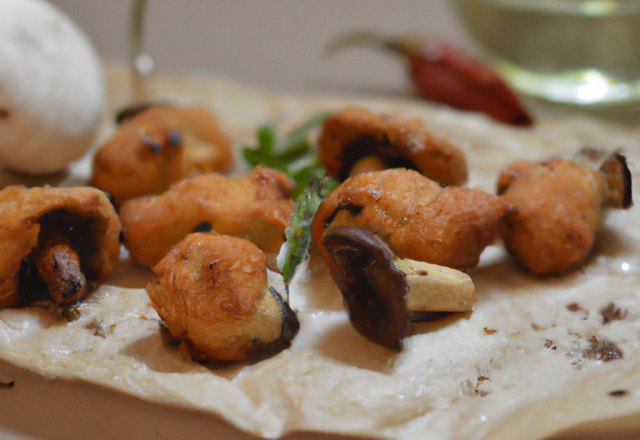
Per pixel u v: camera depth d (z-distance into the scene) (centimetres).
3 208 24
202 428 22
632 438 22
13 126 30
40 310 25
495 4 44
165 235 26
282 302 24
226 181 27
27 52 30
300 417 22
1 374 23
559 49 45
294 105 41
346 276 24
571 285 26
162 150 30
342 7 63
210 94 42
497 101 44
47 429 23
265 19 61
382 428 22
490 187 32
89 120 32
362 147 29
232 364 23
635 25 42
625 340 24
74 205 24
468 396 23
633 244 27
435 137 27
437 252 25
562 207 26
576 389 22
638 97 44
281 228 26
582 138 37
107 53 53
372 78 53
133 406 23
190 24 60
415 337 24
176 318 23
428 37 49
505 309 25
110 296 26
